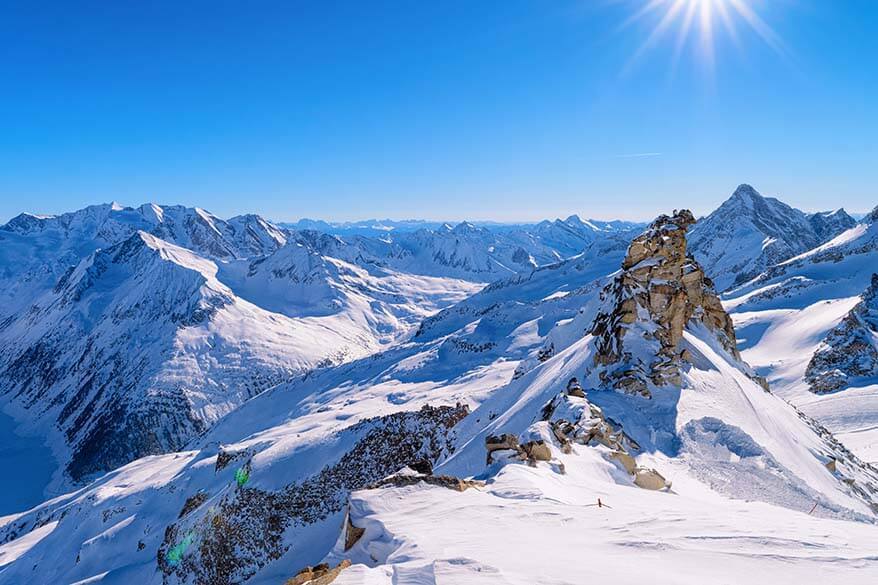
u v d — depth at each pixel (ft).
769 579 31.86
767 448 99.25
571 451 81.97
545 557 34.91
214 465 330.13
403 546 40.32
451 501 52.24
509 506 49.75
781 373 355.15
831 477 109.81
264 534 196.44
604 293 200.85
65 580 273.75
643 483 80.07
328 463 211.41
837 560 35.01
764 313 510.17
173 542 232.32
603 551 36.65
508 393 190.08
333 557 46.44
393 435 212.64
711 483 89.10
